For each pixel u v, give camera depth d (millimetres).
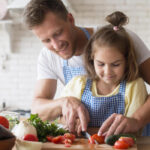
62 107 1441
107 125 1269
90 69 1557
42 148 1126
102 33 1445
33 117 1310
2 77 3457
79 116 1367
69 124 1381
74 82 1607
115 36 1412
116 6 3270
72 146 1146
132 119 1303
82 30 1624
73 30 1468
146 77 1568
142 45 1563
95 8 3285
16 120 1330
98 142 1209
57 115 1516
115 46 1380
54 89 1757
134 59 1464
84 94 1544
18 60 3428
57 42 1359
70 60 1674
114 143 1170
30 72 3426
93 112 1506
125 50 1424
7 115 1378
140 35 3266
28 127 1205
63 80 1764
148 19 3248
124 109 1482
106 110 1497
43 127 1296
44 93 1699
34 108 1604
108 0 3270
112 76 1403
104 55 1373
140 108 1384
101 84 1549
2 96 3469
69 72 1694
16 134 1191
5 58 3426
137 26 3262
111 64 1389
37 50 3400
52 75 1730
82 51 1632
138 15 3256
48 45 1409
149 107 1380
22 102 3455
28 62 3420
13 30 3389
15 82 3449
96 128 1442
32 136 1141
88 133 1393
